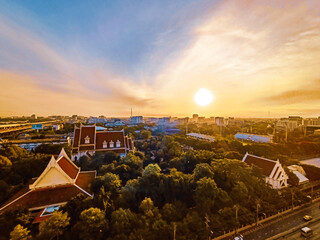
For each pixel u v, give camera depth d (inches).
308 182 3061.0
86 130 3796.8
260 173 2586.1
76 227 1434.5
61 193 1883.6
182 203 1995.6
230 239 1721.2
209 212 1918.1
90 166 2945.4
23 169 2413.9
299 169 3284.9
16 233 1220.5
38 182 1882.4
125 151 3720.5
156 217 1678.2
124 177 2561.5
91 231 1408.7
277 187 2596.0
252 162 3073.3
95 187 2074.3
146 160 3745.1
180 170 2997.0
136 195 2049.7
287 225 1963.6
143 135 6948.8
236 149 4382.4
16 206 1619.1
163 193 2082.9
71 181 1993.1
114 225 1488.7
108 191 1950.1
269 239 1745.8
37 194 1830.7
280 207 2186.3
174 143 4520.2
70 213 1594.5
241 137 7199.8
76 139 3676.2
